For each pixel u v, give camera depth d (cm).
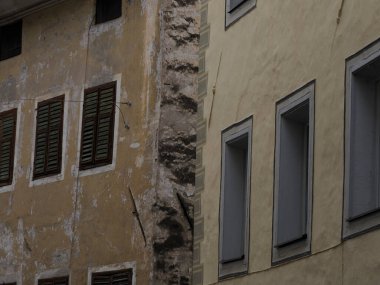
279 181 1880
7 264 3170
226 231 2053
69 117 3066
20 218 3155
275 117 1916
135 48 2927
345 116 1692
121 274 2839
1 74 3294
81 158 3006
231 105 2070
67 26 3131
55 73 3136
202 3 2227
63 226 3023
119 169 2900
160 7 2891
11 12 3234
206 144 2148
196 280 2128
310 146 1780
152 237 2781
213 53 2159
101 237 2914
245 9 2052
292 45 1875
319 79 1777
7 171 3219
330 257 1706
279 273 1856
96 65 3022
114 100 2948
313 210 1759
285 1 1911
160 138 2828
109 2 3038
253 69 2005
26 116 3198
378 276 1583
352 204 1659
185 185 2819
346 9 1714
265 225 1914
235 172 2072
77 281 2952
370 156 1664
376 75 1672
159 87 2852
